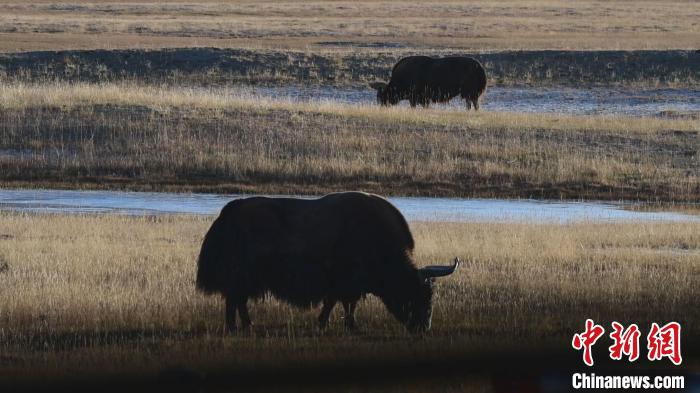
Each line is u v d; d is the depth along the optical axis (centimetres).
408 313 5006
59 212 9181
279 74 17938
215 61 18375
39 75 17675
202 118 12612
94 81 17612
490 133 12456
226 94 14388
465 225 8294
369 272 5009
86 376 4375
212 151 11594
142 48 19000
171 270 6356
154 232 7850
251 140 11938
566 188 10762
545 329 5175
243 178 10969
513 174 11044
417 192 10644
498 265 6694
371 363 4575
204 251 5038
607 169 11150
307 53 18962
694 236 7912
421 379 4375
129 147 11681
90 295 5606
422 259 6738
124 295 5628
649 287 6059
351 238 5003
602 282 6178
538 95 16988
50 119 12400
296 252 4978
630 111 15662
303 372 4441
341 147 11794
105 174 11119
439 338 4925
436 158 11531
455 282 6122
